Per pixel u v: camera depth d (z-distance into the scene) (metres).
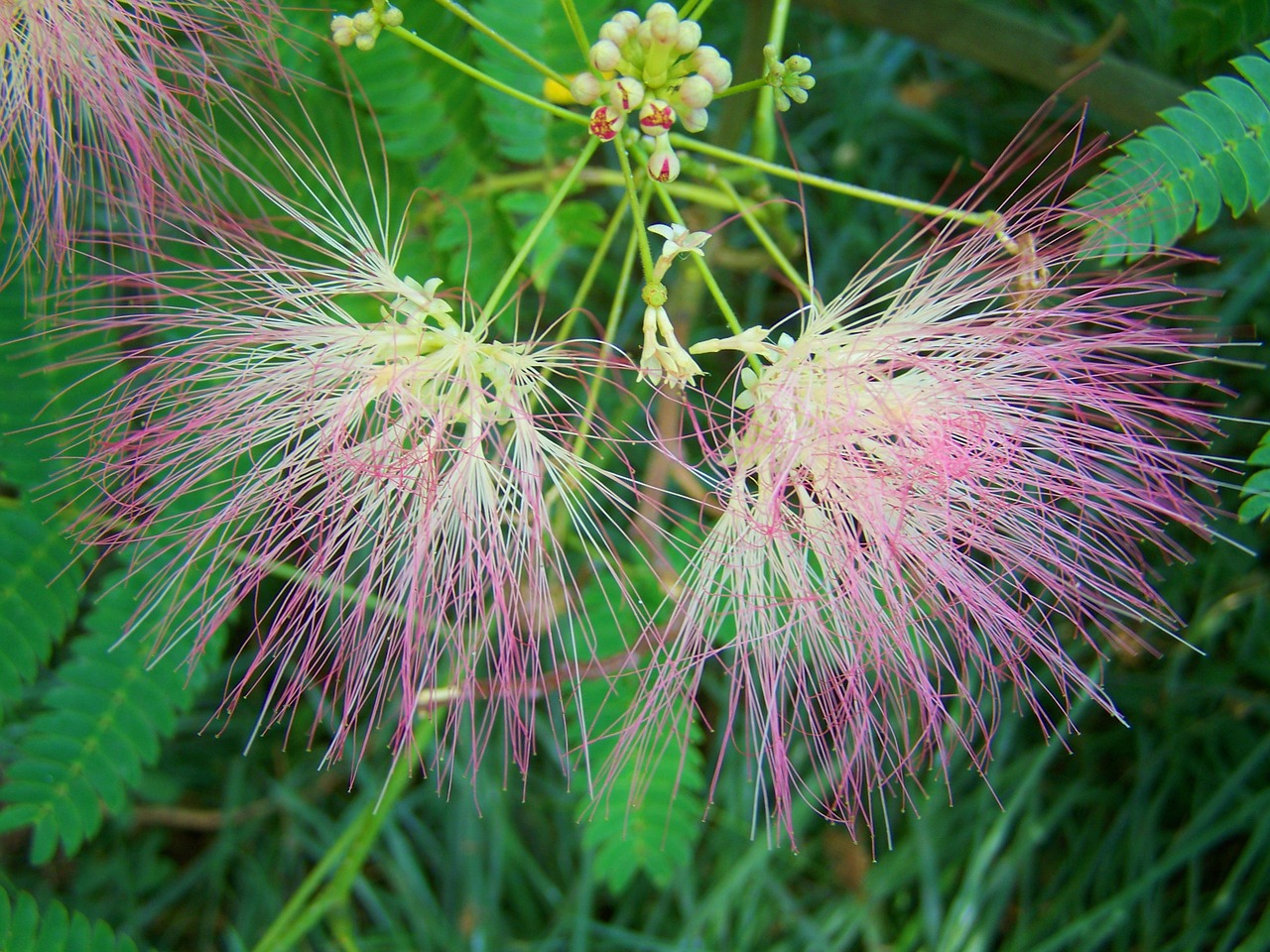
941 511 0.09
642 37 0.08
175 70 0.10
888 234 0.19
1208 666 0.17
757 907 0.17
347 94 0.10
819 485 0.09
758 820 0.17
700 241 0.08
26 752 0.10
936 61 0.20
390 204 0.11
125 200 0.10
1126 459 0.09
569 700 0.13
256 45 0.10
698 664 0.10
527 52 0.11
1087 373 0.10
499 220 0.12
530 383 0.09
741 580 0.09
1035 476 0.09
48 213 0.10
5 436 0.10
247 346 0.09
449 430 0.09
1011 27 0.14
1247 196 0.09
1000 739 0.17
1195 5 0.13
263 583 0.16
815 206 0.19
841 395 0.09
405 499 0.09
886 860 0.17
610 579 0.12
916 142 0.19
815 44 0.19
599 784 0.11
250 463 0.10
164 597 0.11
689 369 0.08
